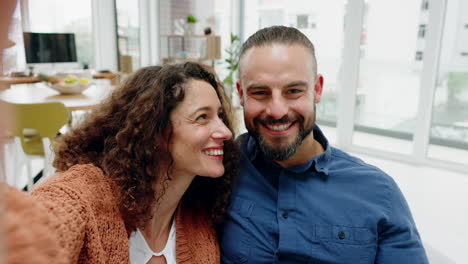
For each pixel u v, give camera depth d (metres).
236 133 1.30
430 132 4.43
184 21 6.86
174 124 1.04
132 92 1.09
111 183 0.99
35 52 4.78
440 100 4.41
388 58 4.52
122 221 0.97
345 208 1.22
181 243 1.15
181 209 1.22
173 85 1.04
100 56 6.45
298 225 1.22
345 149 4.98
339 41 5.18
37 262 0.23
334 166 1.34
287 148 1.25
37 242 0.26
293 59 1.19
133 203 0.99
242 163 1.36
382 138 4.89
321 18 5.30
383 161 4.54
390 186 1.28
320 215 1.22
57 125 2.73
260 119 1.25
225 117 1.21
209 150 1.08
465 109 4.31
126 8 6.50
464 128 4.40
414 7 4.18
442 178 3.99
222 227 1.30
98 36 6.36
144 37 6.70
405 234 1.20
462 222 3.05
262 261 1.23
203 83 1.09
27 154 2.77
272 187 1.29
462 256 2.57
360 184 1.27
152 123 1.01
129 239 1.03
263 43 1.21
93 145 1.09
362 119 4.95
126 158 1.00
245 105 1.29
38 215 0.30
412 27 4.26
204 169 1.08
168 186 1.09
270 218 1.26
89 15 6.27
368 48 4.63
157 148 1.04
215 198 1.26
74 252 0.74
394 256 1.18
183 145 1.05
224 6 7.06
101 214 0.91
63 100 3.12
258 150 1.36
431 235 2.84
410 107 4.54
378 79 4.68
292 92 1.21
